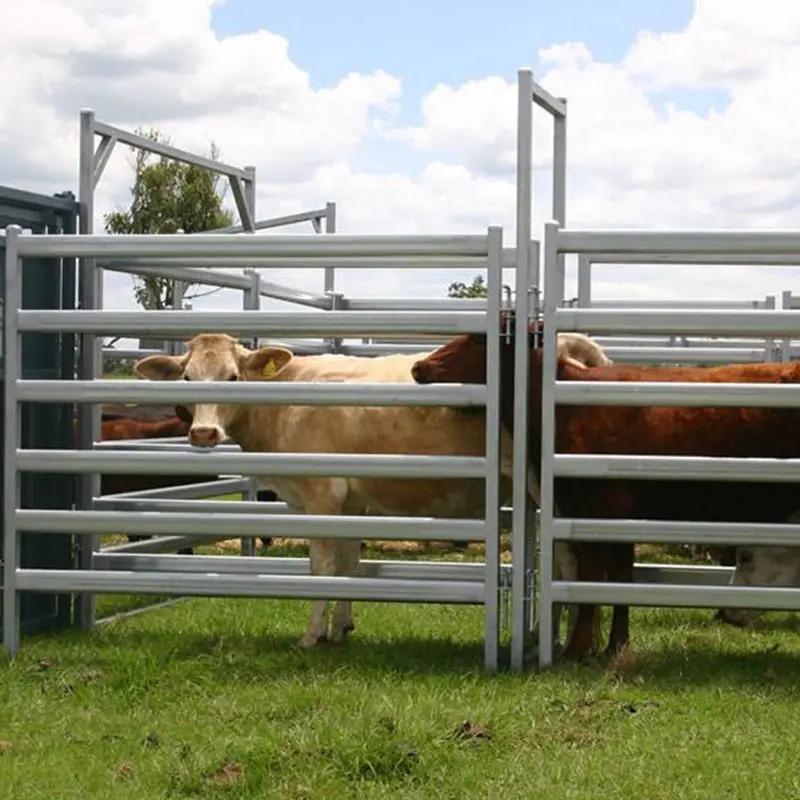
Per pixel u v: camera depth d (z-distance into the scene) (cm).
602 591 612
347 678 580
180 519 648
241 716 513
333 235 627
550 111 690
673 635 721
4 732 498
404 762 443
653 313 605
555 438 658
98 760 460
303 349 1141
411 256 630
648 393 606
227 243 638
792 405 596
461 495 723
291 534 640
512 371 668
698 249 602
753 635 725
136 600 857
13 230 659
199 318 645
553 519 615
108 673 594
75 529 656
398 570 726
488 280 618
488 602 620
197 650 652
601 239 607
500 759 457
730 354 1064
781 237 595
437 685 564
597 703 533
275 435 737
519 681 585
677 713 523
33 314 659
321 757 448
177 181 2431
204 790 425
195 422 701
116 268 785
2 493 698
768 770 444
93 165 758
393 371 732
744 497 650
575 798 414
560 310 611
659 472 608
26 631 719
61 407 757
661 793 419
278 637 704
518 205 620
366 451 716
